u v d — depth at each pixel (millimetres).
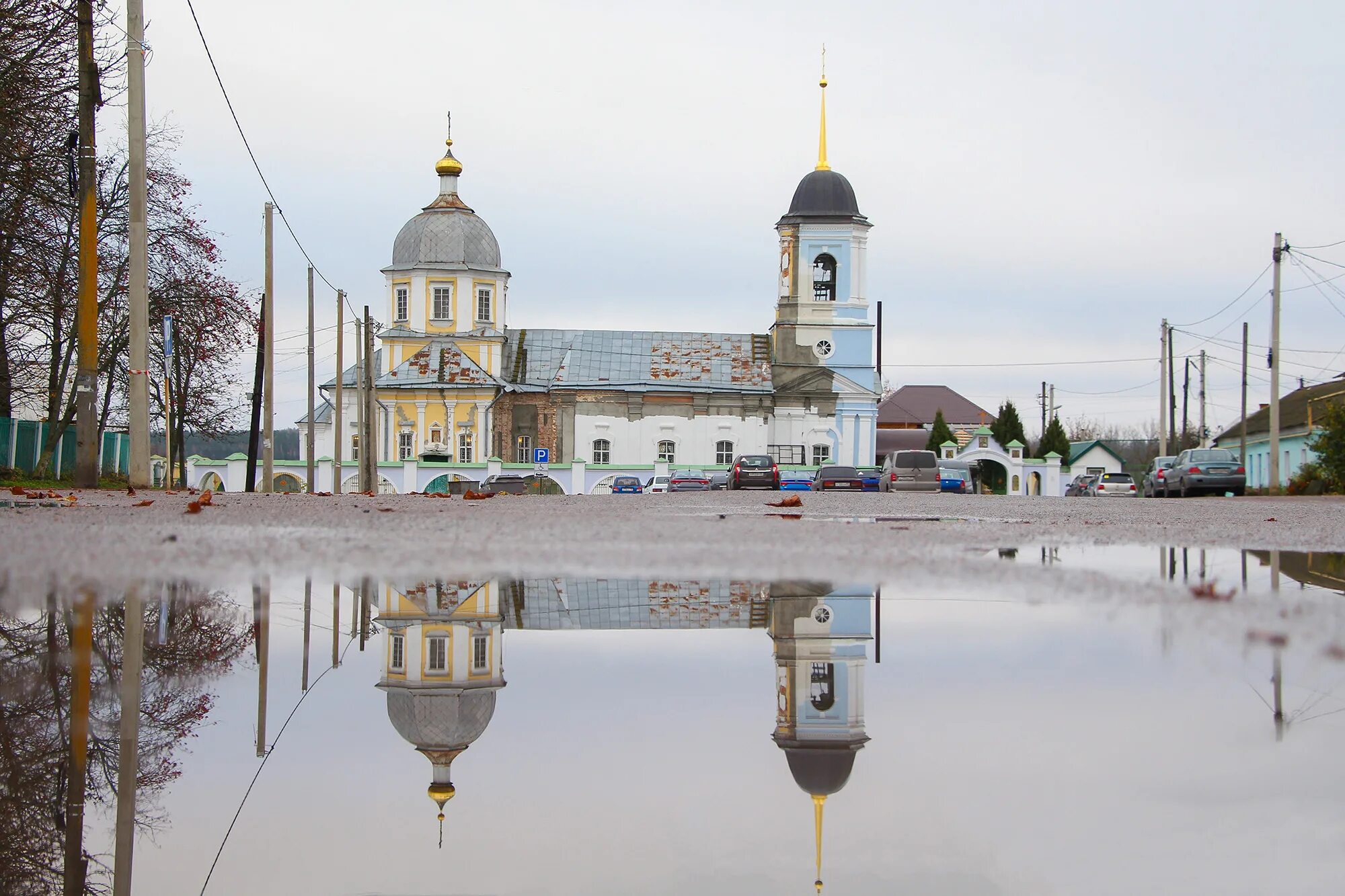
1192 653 4348
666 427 72000
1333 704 3611
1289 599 5762
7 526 9742
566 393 71500
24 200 29000
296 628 5090
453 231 73062
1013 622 5082
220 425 49031
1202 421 77125
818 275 73250
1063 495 75188
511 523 11477
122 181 38250
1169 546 9672
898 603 5680
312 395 42000
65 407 38625
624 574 6602
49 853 2740
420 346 72500
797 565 7004
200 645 4664
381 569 6672
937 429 90625
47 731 3533
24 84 27125
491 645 4922
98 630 4797
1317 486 47250
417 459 65000
